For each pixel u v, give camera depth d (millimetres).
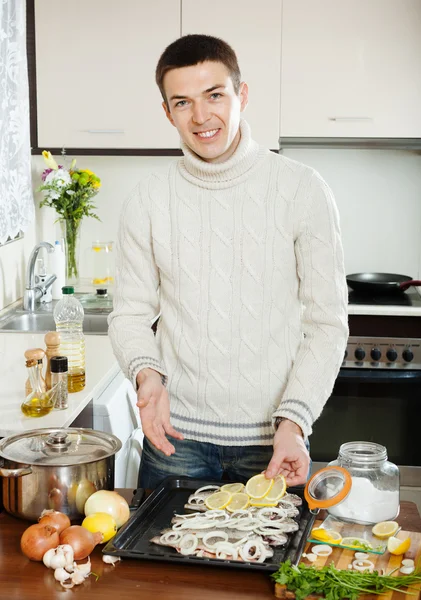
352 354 3535
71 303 2764
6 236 3107
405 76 3576
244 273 1835
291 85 3596
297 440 1625
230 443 1868
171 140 3639
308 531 1543
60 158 4062
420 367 3510
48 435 1750
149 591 1379
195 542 1485
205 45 1690
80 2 3549
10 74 3115
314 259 1804
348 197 4098
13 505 1627
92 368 2566
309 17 3541
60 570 1403
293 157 4086
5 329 3242
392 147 3670
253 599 1354
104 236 4145
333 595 1324
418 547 1509
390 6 3527
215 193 1838
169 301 1912
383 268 4145
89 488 1613
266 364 1849
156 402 1737
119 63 3588
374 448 1694
